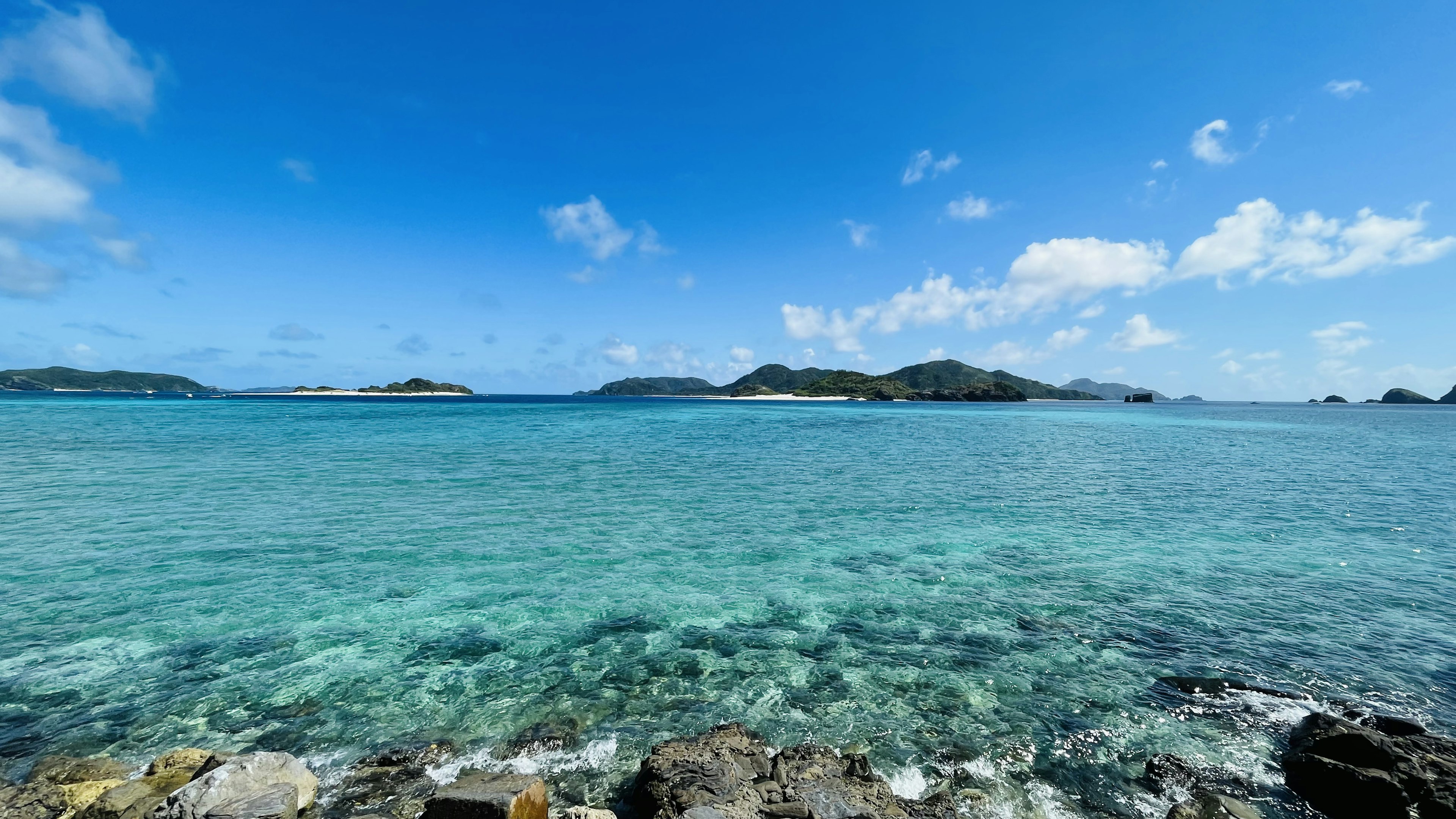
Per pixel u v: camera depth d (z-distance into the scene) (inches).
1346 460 1523.1
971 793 278.8
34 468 1102.4
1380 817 257.9
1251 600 514.6
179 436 1726.1
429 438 1817.2
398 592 514.0
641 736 320.8
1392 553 651.5
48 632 426.0
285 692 356.5
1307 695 362.0
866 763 287.3
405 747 308.2
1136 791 282.4
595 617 470.9
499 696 356.8
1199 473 1257.4
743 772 273.4
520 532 709.3
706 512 826.8
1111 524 777.6
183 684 362.3
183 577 538.9
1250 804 274.1
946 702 354.9
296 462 1235.2
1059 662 402.9
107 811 245.8
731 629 451.5
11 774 281.1
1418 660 404.8
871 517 810.2
